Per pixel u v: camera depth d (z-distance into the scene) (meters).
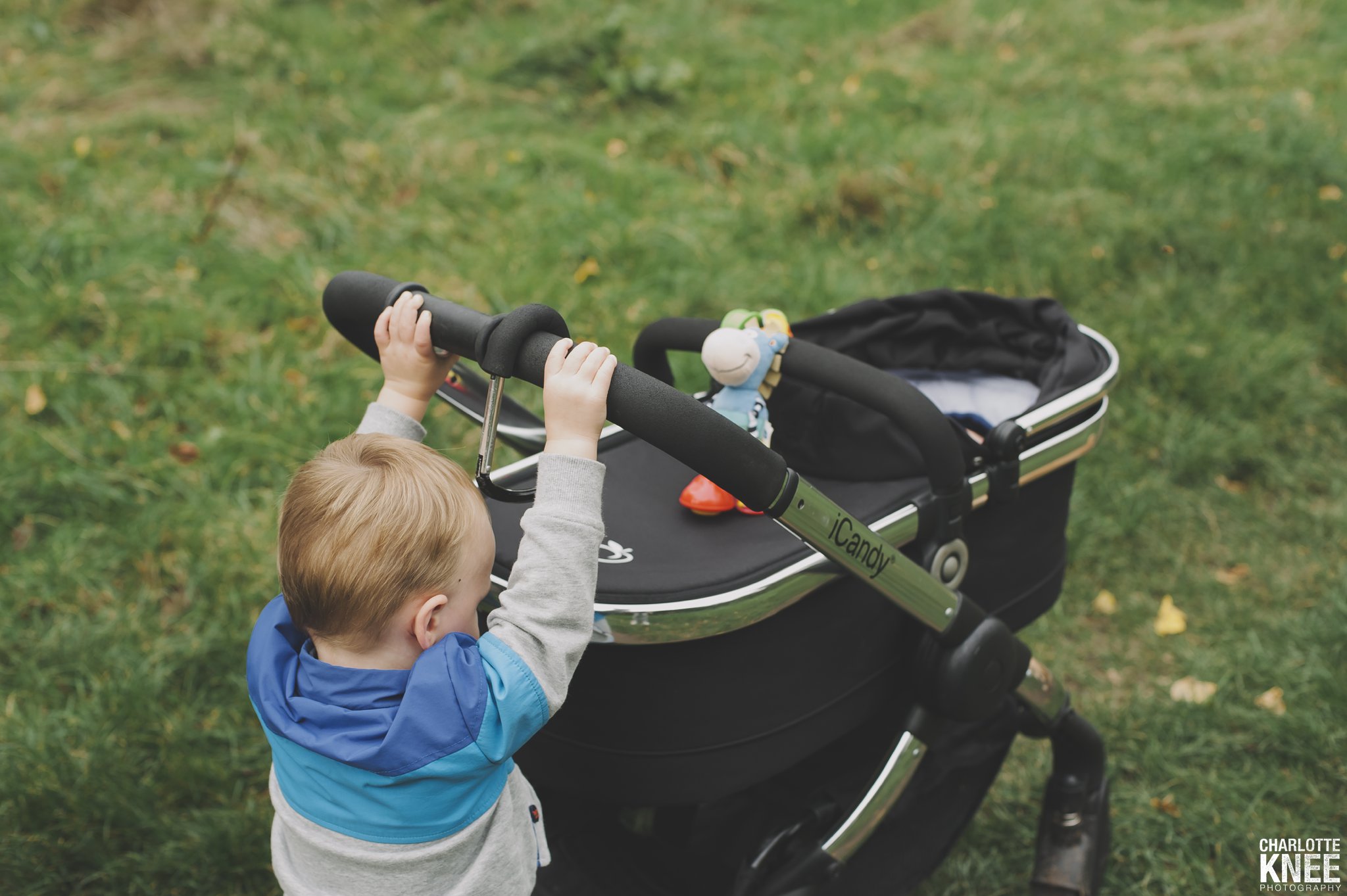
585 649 1.36
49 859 2.16
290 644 1.32
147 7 6.00
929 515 1.54
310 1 6.49
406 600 1.21
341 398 3.54
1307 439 3.70
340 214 4.44
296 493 1.24
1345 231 4.86
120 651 2.64
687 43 6.66
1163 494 3.42
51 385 3.48
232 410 3.50
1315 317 4.31
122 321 3.77
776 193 4.95
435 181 4.78
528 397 3.51
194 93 5.38
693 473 1.70
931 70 6.58
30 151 4.72
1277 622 2.91
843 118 5.73
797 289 4.18
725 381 1.56
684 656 1.39
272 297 4.01
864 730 1.89
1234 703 2.66
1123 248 4.61
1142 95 6.29
